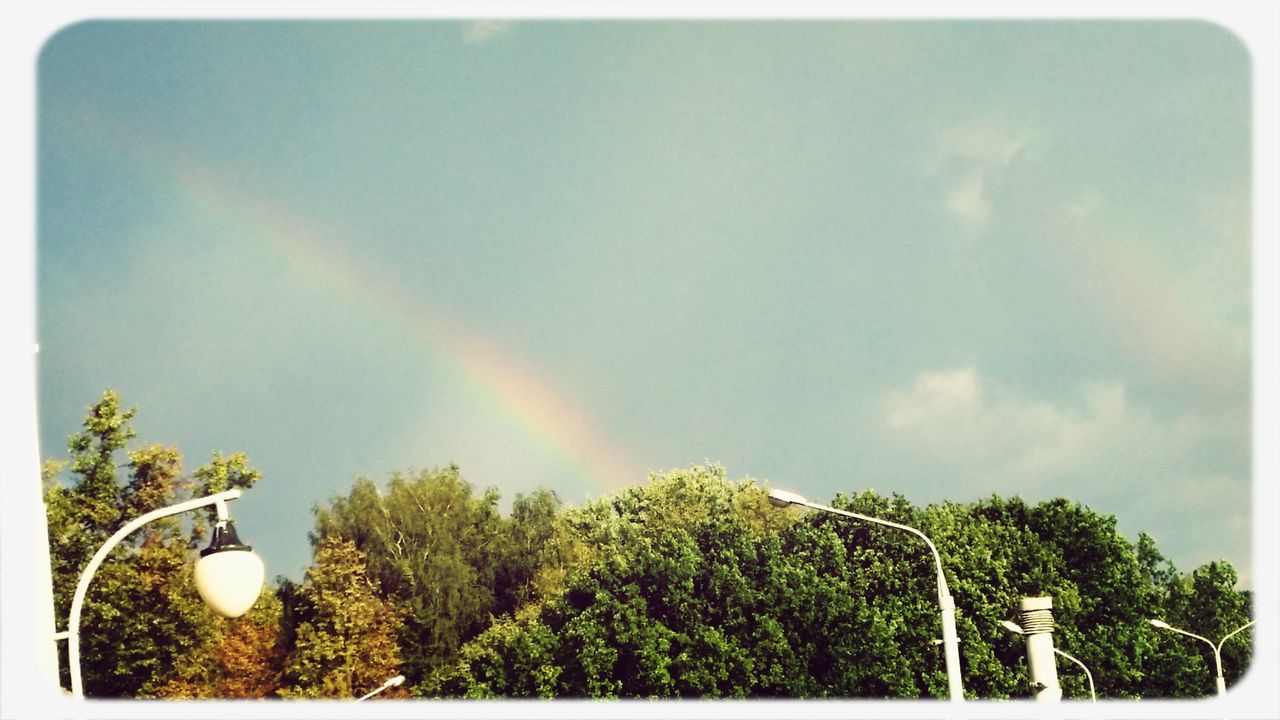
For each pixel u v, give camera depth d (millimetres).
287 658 64250
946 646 24891
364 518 73312
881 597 62562
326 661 63594
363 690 64562
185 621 52156
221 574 11133
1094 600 67188
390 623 69812
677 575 67125
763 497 90562
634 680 66125
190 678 54750
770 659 62719
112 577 49594
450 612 72875
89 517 50500
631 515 96312
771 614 64000
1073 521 69375
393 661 66312
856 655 61031
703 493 95688
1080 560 68625
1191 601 79375
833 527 67125
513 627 72062
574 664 67875
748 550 67500
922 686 60688
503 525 80125
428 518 74875
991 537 65875
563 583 75125
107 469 50938
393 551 73312
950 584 62000
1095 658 64875
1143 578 71250
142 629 50781
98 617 50312
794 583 64188
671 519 90188
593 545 91438
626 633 65562
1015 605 62781
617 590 68438
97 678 51156
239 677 59594
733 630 65062
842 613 61906
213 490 52656
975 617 61719
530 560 79250
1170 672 68250
